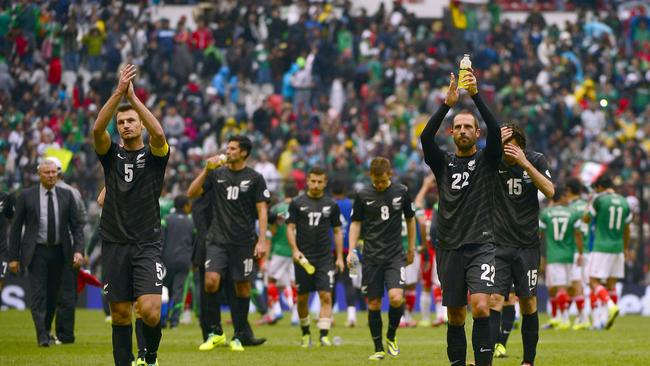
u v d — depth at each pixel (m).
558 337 55.44
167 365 36.19
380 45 116.12
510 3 132.00
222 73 109.50
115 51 106.19
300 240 47.09
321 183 47.03
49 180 45.81
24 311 76.44
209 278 43.72
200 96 105.00
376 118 106.56
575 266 64.62
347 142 98.56
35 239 45.53
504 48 118.19
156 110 101.62
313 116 105.25
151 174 29.50
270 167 91.88
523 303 35.44
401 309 41.53
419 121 104.31
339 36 115.69
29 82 100.69
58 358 39.19
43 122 94.62
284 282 66.75
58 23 105.00
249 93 109.00
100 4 108.25
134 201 29.38
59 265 46.62
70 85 105.12
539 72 116.62
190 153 95.06
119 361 29.83
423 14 128.00
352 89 109.44
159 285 29.44
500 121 107.25
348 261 42.00
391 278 41.69
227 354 41.62
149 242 29.53
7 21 102.25
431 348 46.22
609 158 104.25
